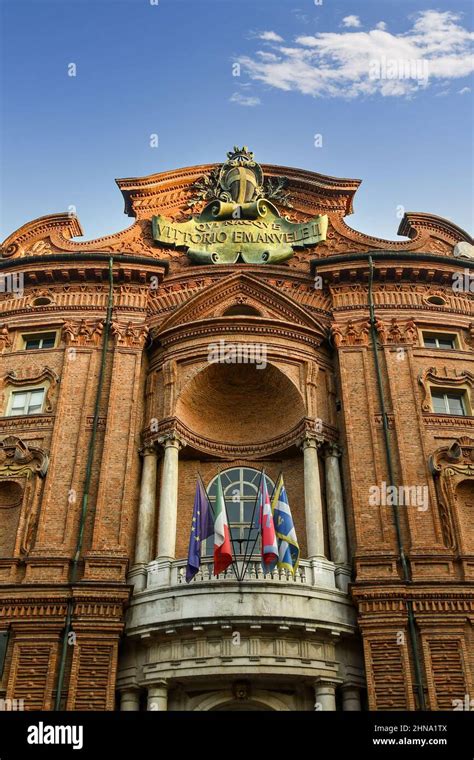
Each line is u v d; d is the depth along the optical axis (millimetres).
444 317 29094
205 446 27250
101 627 21344
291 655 20859
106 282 30000
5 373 27766
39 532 23422
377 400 26406
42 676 20781
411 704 20219
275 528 21828
